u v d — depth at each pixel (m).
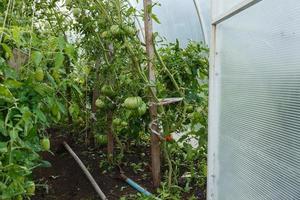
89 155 3.38
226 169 1.66
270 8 1.22
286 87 1.14
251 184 1.40
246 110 1.43
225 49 1.62
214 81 1.73
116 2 2.37
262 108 1.30
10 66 1.58
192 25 3.29
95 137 3.28
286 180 1.14
